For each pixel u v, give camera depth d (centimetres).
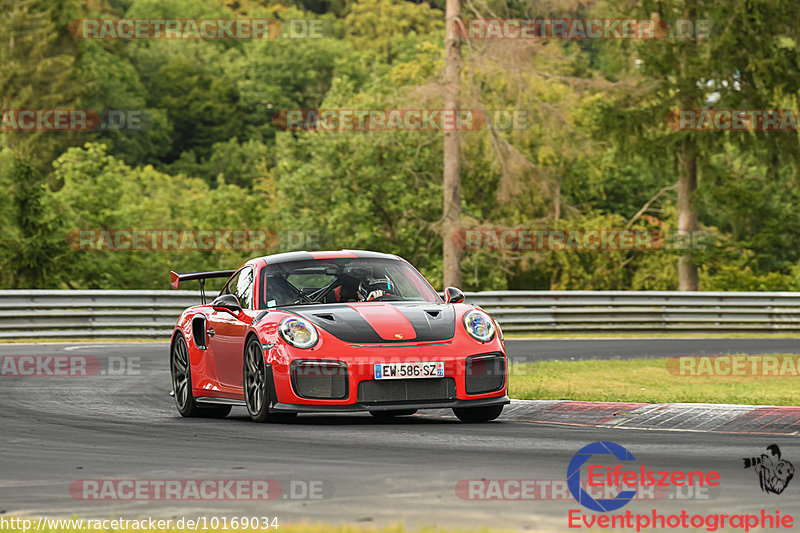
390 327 1981
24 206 9400
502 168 8388
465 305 2136
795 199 10169
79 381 3109
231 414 2452
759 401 2234
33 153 16800
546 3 8369
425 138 10812
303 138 11738
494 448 1634
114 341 4894
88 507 1201
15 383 3027
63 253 9369
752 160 11656
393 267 2294
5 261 9100
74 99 18675
